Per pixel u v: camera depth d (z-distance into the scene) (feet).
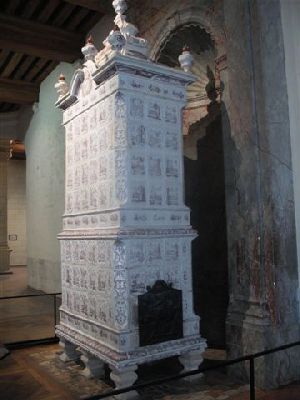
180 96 17.04
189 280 16.40
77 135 18.54
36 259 40.96
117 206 15.16
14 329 24.41
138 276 15.08
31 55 33.65
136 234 14.92
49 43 30.91
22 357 19.06
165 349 15.01
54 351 19.94
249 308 15.96
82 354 17.71
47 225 38.09
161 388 15.01
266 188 15.76
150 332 14.85
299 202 16.34
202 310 21.97
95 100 16.96
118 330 14.48
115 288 14.78
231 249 17.02
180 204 16.72
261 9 16.01
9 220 72.49
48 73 38.52
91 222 16.90
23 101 41.70
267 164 15.74
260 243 15.81
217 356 18.95
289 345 11.31
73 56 31.83
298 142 16.49
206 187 22.52
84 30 31.37
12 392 14.87
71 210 18.83
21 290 40.96
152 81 16.21
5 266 59.36
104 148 16.30
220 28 18.03
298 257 16.16
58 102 19.71
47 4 27.96
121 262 14.82
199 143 22.89
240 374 15.80
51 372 16.94
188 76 16.92
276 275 15.46
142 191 15.60
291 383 15.24
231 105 17.01
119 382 14.07
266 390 14.66
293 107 16.43
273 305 15.40
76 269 17.79
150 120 16.11
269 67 15.94
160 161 16.26
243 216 16.44
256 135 16.02
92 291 16.42
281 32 16.30
